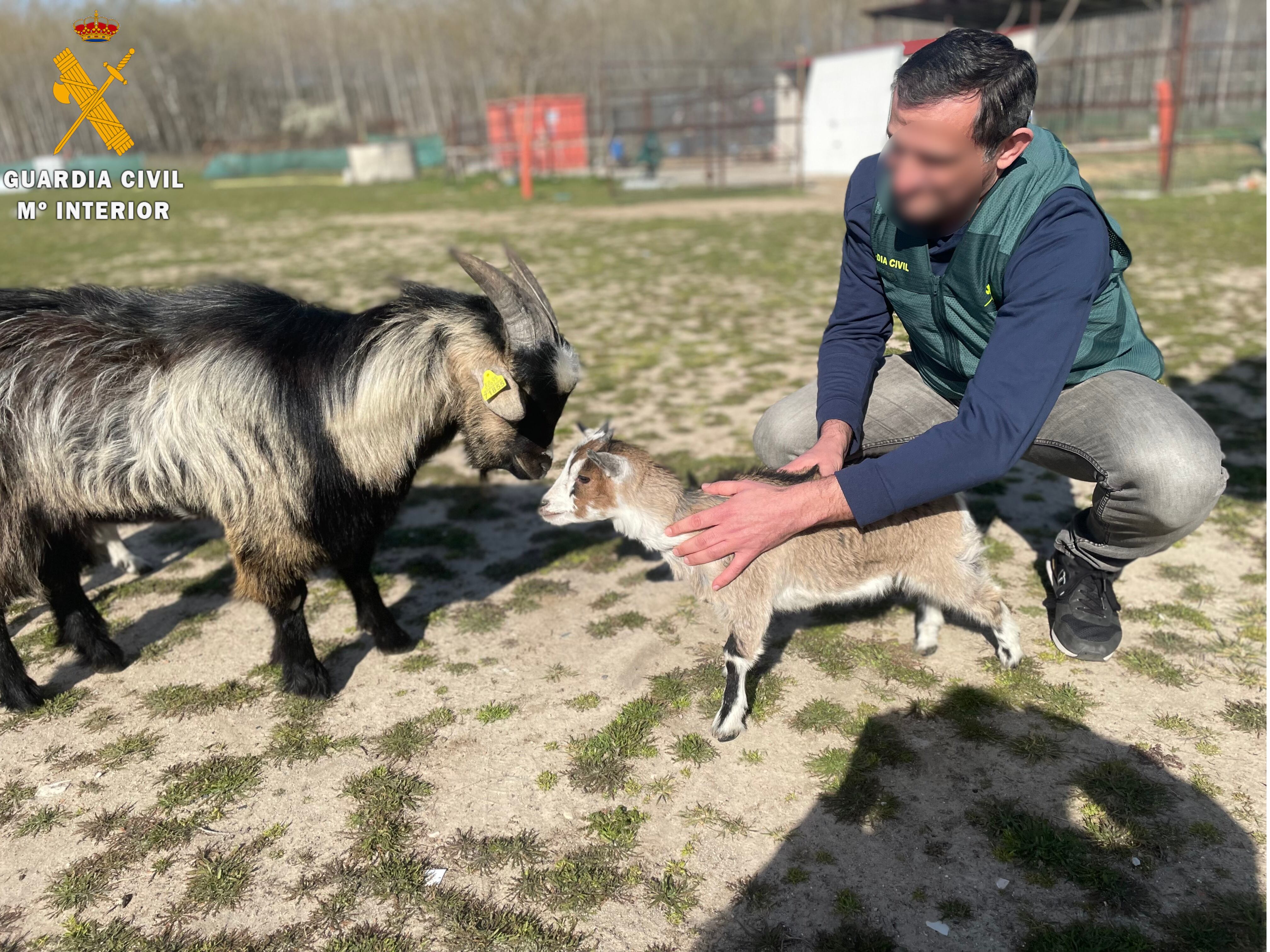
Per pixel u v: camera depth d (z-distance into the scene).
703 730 3.11
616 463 3.12
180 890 2.51
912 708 3.16
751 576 2.98
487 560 4.54
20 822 2.81
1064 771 2.80
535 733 3.13
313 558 3.34
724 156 26.48
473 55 52.56
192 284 3.63
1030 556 4.27
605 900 2.40
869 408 3.36
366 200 25.47
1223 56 33.69
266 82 61.56
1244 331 8.06
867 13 23.88
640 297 10.93
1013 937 2.24
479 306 3.29
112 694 3.50
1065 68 29.08
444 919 2.37
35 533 3.23
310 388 3.18
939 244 2.60
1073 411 2.93
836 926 2.29
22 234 18.72
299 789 2.91
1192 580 3.97
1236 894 2.31
